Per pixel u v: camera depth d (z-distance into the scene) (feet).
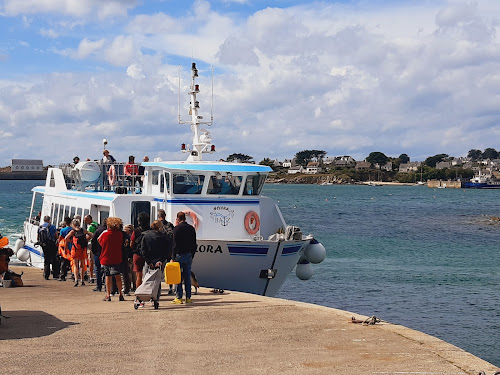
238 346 28.68
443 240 161.27
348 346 28.76
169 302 41.09
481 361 26.30
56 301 42.39
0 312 34.04
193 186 57.26
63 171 77.10
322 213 289.12
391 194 638.12
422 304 74.84
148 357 26.58
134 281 48.75
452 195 627.05
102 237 42.14
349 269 104.68
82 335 30.68
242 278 55.21
